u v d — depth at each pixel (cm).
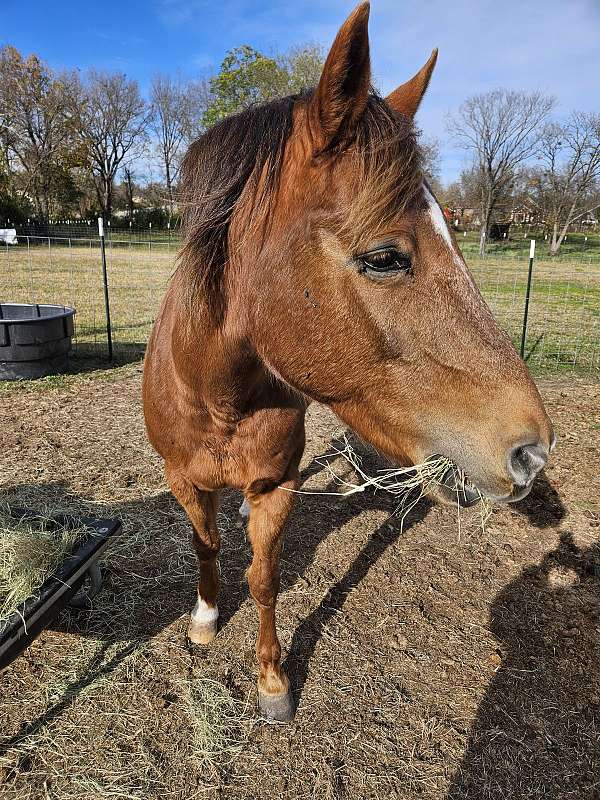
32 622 205
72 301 1066
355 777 201
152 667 241
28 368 584
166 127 4094
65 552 239
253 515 207
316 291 129
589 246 3052
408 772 204
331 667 246
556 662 254
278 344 140
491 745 215
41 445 435
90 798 190
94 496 365
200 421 182
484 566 317
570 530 355
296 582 297
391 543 334
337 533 342
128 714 220
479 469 126
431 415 131
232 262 145
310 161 126
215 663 245
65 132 3731
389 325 126
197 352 162
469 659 253
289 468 200
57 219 3800
